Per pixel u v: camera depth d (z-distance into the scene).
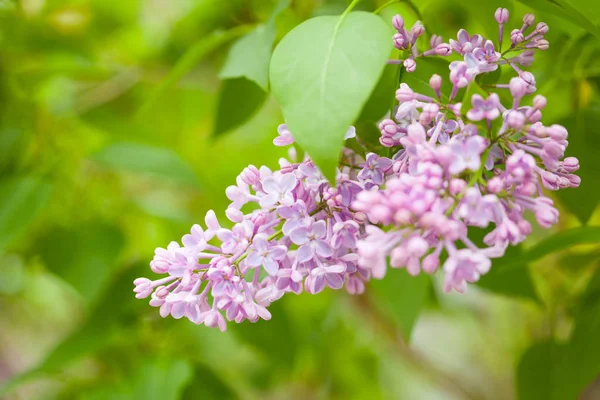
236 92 0.83
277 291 0.65
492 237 0.62
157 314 0.96
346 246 0.64
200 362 0.95
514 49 0.68
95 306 0.91
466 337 1.63
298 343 1.01
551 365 0.82
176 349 0.98
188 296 0.64
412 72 0.68
